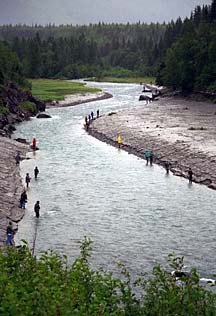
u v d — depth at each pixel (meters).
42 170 68.75
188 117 116.12
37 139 94.56
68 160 75.88
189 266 37.06
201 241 42.50
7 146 81.06
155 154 77.69
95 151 83.44
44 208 51.22
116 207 52.09
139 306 17.06
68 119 124.69
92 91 193.25
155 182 62.81
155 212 50.53
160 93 179.50
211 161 67.75
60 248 40.72
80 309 14.67
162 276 18.11
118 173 67.56
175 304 16.38
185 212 50.56
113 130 100.31
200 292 16.61
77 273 17.11
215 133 89.31
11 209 49.41
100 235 43.81
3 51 154.62
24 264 17.78
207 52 163.25
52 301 14.46
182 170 68.00
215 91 153.25
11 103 123.38
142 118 115.50
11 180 60.75
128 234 44.16
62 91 186.00
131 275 35.38
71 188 59.38
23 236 43.12
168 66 175.38
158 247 41.12
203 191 58.59
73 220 47.69
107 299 16.75
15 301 14.17
